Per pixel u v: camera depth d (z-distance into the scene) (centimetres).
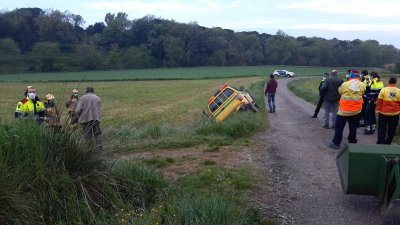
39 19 11669
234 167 856
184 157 952
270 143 1156
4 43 10150
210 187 698
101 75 8594
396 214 448
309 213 621
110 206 566
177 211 536
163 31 13100
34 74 8738
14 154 527
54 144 570
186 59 12725
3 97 3772
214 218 495
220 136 1201
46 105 981
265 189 724
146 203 609
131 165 689
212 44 13262
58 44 11112
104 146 679
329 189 738
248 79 7150
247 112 1605
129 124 1975
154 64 12350
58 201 520
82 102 1020
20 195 491
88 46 11625
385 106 1023
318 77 8375
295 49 13850
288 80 7031
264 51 14125
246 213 568
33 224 488
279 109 2245
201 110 2642
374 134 1322
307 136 1295
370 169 593
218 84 5869
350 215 615
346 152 621
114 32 13025
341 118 1086
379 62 13588
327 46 13738
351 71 1088
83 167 587
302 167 889
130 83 6325
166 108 2845
